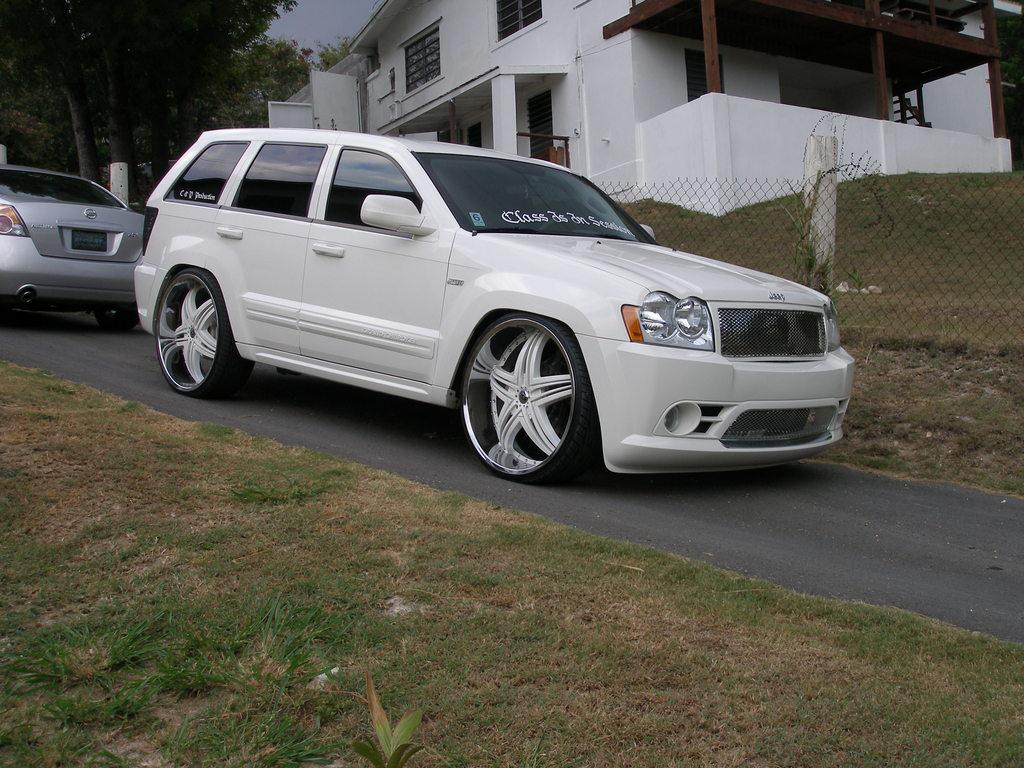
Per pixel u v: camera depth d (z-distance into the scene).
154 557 3.23
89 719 2.32
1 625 2.75
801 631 2.97
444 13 23.08
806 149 7.14
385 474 4.45
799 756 2.25
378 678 2.51
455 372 5.02
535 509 4.35
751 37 19.02
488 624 2.83
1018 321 8.02
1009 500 5.04
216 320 6.06
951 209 14.91
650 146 17.38
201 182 6.36
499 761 2.18
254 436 4.95
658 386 4.43
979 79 24.97
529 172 6.00
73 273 7.98
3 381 5.43
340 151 5.79
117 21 17.19
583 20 18.69
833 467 5.59
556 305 4.61
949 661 2.83
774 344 4.83
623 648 2.73
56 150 31.05
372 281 5.35
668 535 4.11
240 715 2.34
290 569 3.16
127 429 4.65
